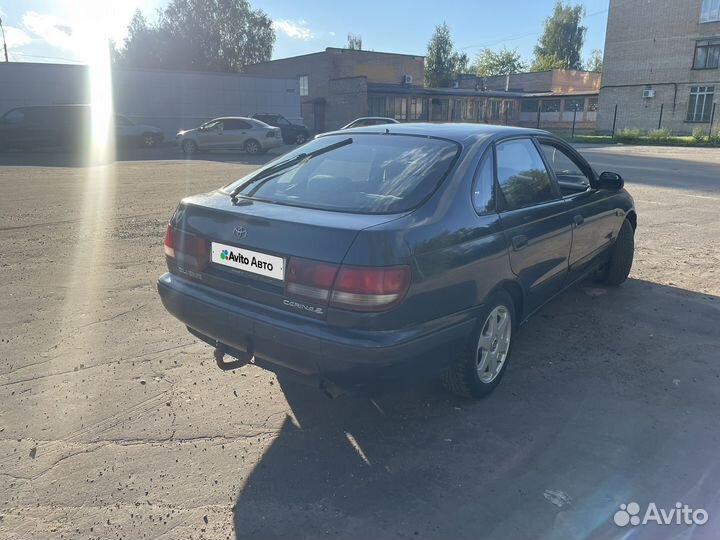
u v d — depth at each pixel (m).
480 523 2.43
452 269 2.84
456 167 3.15
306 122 48.62
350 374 2.61
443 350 2.89
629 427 3.16
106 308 4.86
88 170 15.95
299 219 2.75
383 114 46.22
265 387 3.57
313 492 2.62
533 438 3.05
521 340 4.35
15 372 3.70
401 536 2.36
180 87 31.39
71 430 3.07
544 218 3.72
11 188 11.98
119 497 2.57
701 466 2.81
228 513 2.48
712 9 38.56
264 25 63.84
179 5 61.47
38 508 2.50
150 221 8.56
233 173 15.19
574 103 52.50
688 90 40.72
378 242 2.54
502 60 91.12
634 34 43.16
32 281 5.57
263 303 2.83
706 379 3.72
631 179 14.38
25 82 27.42
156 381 3.62
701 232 8.19
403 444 3.00
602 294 5.43
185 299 3.14
